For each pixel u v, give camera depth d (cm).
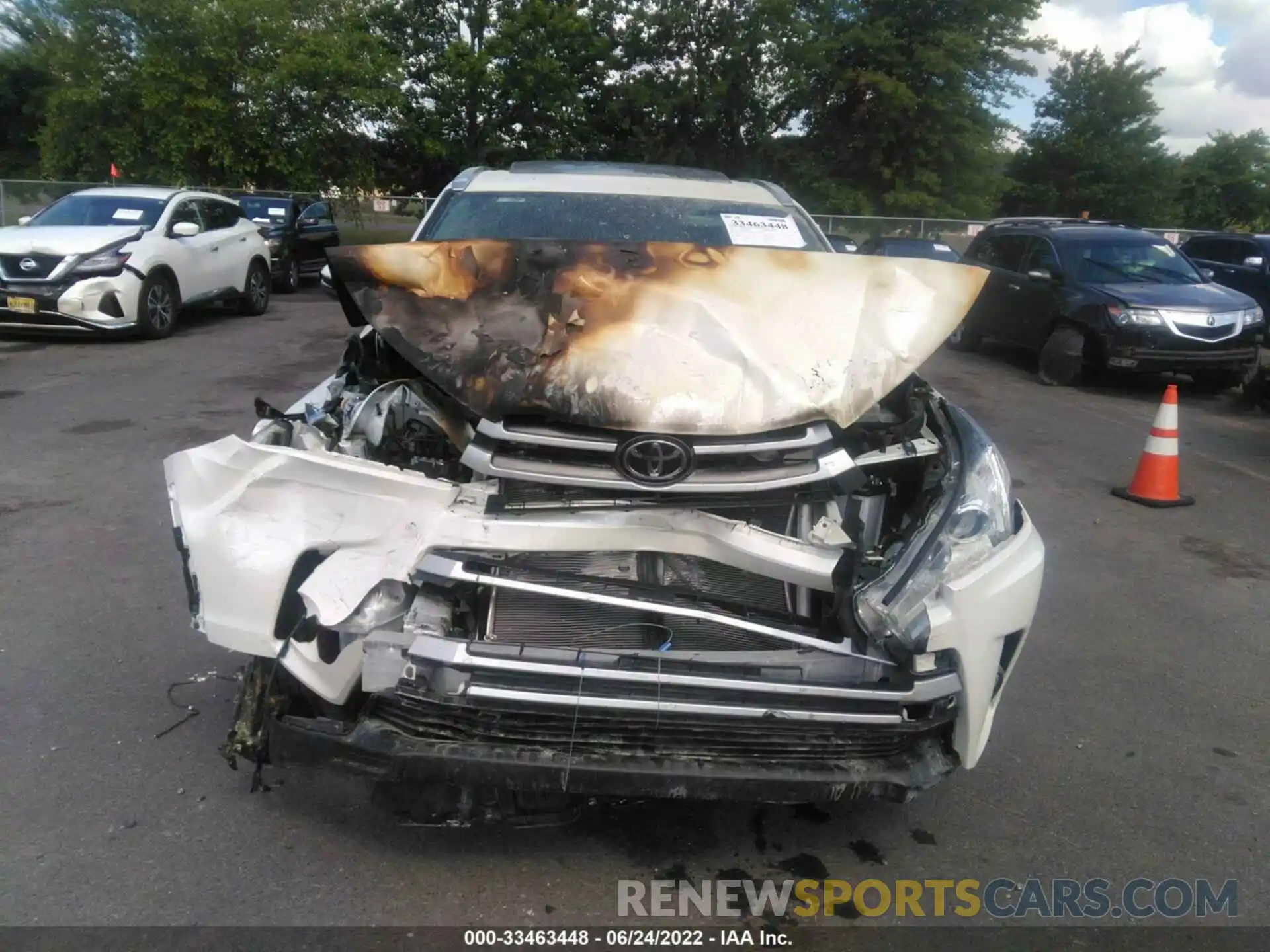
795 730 286
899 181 3691
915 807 362
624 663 283
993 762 395
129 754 369
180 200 1379
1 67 4116
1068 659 491
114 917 289
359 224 2705
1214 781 388
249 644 291
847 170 3766
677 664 285
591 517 296
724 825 345
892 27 3669
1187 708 446
